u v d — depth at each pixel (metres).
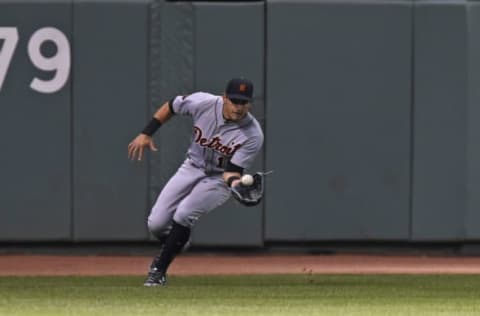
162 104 42.41
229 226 42.94
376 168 42.97
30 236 42.81
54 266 40.25
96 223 42.84
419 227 43.16
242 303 28.50
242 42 42.41
